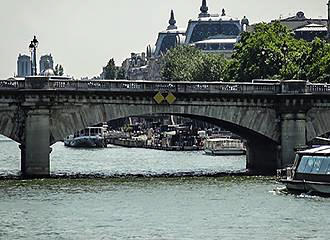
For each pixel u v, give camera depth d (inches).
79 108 6397.6
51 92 6314.0
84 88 6387.8
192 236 4116.6
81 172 7007.9
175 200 5118.1
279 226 4318.4
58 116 6368.1
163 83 6525.6
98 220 4500.5
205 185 5831.7
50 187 5698.8
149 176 6505.9
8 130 6314.0
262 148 7091.5
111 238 4082.2
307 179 5369.1
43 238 4089.6
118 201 5083.7
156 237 4097.0
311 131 6727.4
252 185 5797.2
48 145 6328.7
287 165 6688.0
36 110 6304.1
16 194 5364.2
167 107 6545.3
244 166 7736.2
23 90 6274.6
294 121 6683.1
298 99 6663.4
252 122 6688.0
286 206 4869.6
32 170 6314.0
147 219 4525.1
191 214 4658.0
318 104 6712.6
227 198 5182.1
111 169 7514.8
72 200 5123.0
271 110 6717.5
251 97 6658.5
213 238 4072.3
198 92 6565.0
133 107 6486.2
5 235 4153.5
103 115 6437.0
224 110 6648.6
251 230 4234.7
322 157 5324.8
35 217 4586.6
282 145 6692.9
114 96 6441.9
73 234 4168.3
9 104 6304.1
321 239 4025.6
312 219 4483.3
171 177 6402.6
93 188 5659.5
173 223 4416.8
